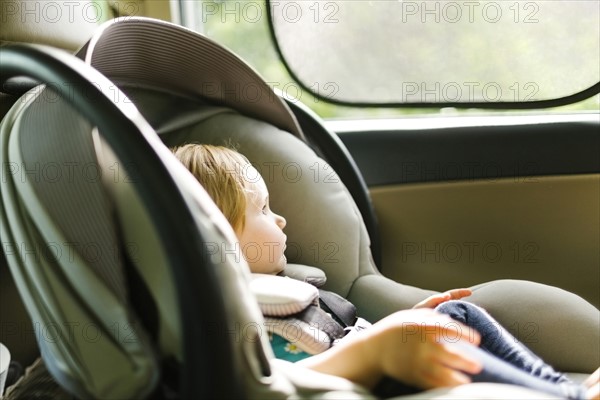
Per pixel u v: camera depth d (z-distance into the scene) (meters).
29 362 1.08
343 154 1.36
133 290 0.63
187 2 1.55
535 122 1.50
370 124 1.56
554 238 1.50
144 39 0.98
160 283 0.61
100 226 0.63
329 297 1.10
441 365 0.71
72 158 0.65
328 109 1.59
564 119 1.51
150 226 0.62
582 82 1.54
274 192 1.25
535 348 1.05
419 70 1.56
